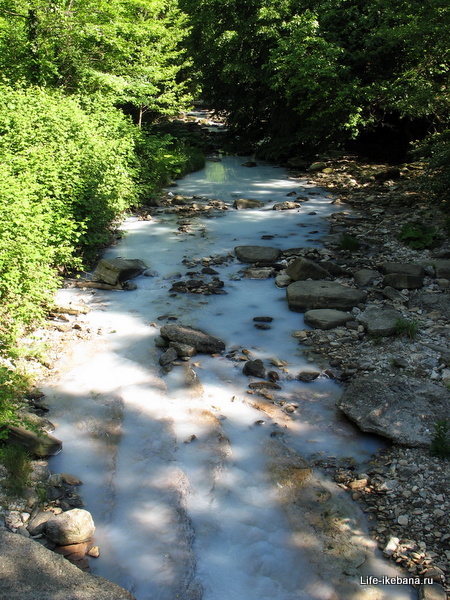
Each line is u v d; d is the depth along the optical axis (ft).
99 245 33.32
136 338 23.09
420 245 31.89
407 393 18.06
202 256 32.27
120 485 15.37
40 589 11.43
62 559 12.26
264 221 39.09
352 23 54.19
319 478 15.69
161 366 21.06
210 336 22.62
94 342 22.66
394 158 58.70
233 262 31.35
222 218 39.91
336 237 34.94
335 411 18.53
